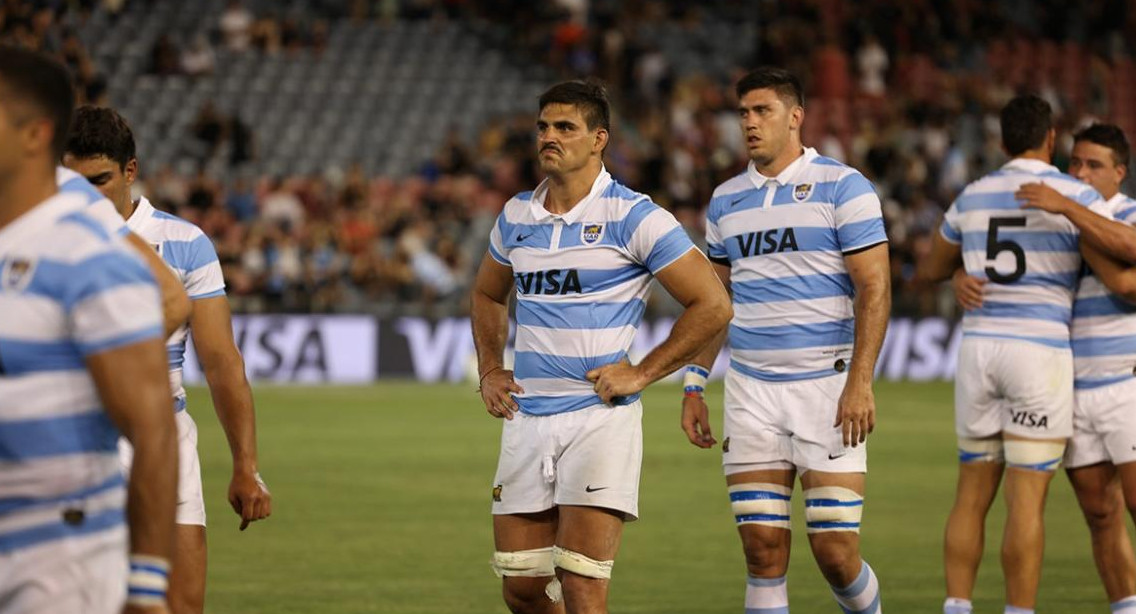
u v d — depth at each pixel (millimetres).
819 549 21578
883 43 109438
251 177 87625
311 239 77812
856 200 21297
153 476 11859
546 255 19141
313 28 100250
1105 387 23406
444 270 79312
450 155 88875
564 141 18844
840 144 98062
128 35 95688
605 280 18984
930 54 111062
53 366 11734
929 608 27156
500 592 28141
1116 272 22469
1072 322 23672
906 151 98062
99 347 11656
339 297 76375
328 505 38312
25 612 11828
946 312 79938
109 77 92875
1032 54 114812
